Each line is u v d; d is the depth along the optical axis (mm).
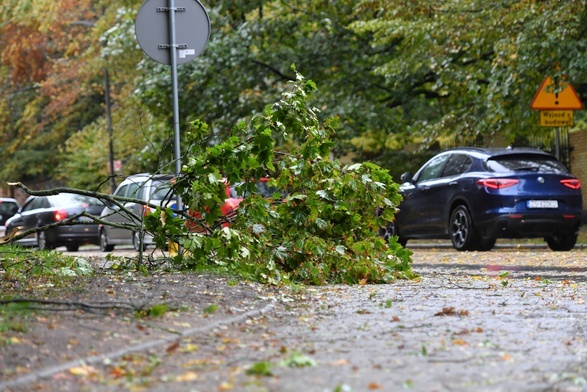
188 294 10547
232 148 12883
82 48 55625
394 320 9281
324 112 33500
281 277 12625
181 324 8562
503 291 12227
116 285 11172
